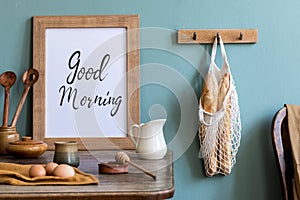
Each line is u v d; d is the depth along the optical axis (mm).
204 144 1863
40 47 1933
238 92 1926
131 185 1238
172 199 1930
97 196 1149
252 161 1926
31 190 1179
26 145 1655
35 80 1910
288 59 1922
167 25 1932
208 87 1854
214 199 1922
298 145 1797
